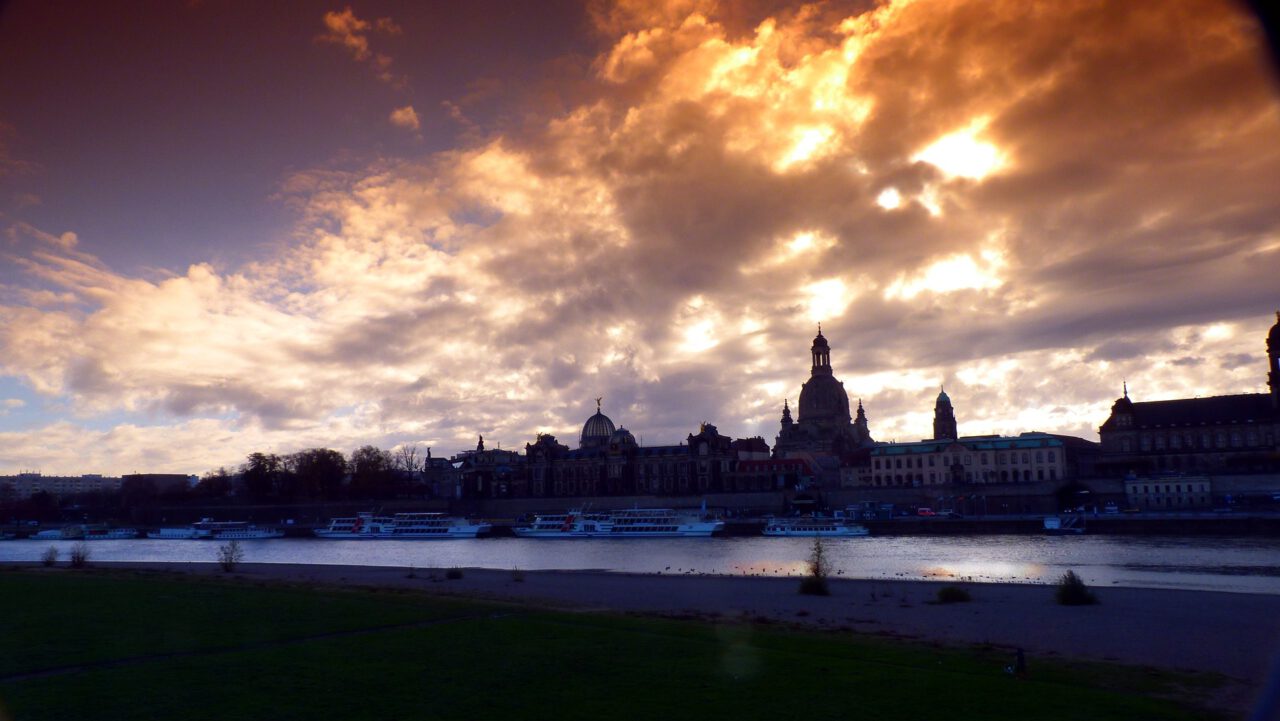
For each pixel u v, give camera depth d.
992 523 184.62
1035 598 75.38
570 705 35.00
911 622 62.66
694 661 43.66
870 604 73.19
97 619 56.31
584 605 71.88
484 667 41.88
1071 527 177.75
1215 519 165.50
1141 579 94.94
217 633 51.19
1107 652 50.91
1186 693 39.78
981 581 94.75
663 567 122.56
